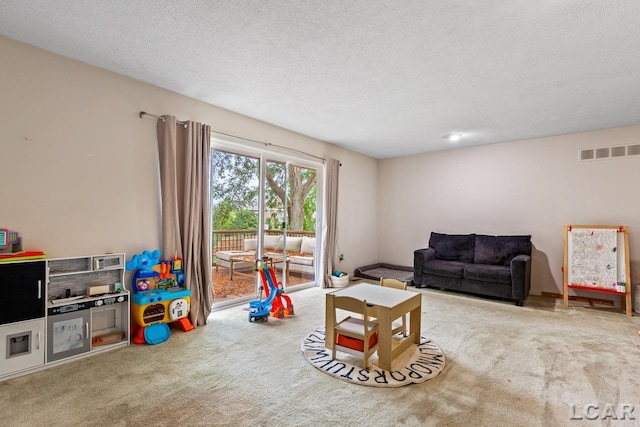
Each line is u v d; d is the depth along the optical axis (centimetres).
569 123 411
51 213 251
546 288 470
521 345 283
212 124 361
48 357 233
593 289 401
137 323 282
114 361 245
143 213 305
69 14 204
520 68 266
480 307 402
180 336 298
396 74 281
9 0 190
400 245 623
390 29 215
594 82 290
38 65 245
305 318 351
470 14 197
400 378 221
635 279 407
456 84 299
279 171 452
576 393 205
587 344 285
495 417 180
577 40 223
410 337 272
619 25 204
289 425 173
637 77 278
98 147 276
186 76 291
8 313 216
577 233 418
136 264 289
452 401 196
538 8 189
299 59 258
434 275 487
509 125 421
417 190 603
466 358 256
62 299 246
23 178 238
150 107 310
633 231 412
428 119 401
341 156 557
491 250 482
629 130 417
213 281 373
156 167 315
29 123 241
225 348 271
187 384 213
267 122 421
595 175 438
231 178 390
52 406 186
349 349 244
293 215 477
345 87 309
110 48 246
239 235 400
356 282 547
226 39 231
